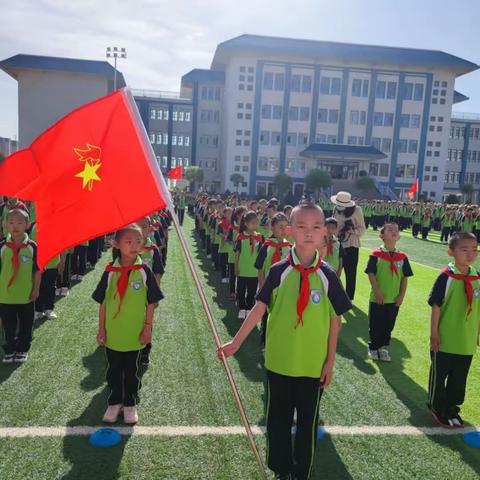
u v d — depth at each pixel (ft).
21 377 15.01
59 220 10.03
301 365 8.86
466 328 12.55
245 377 15.71
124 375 12.47
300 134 166.09
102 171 10.08
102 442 11.25
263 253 18.08
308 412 9.02
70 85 154.51
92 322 21.08
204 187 166.81
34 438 11.48
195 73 179.83
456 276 12.62
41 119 154.81
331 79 165.17
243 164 165.27
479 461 11.21
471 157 202.08
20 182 11.40
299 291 8.83
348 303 9.00
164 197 9.80
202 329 21.01
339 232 26.94
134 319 12.23
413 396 14.87
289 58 162.40
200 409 13.32
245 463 10.73
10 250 15.71
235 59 161.17
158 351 17.99
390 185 170.50
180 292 28.32
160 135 179.42
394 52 165.99
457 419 12.98
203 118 180.86
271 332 9.07
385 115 168.25
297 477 9.02
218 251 35.37
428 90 167.84
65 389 14.24
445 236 68.95
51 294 21.50
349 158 162.50
